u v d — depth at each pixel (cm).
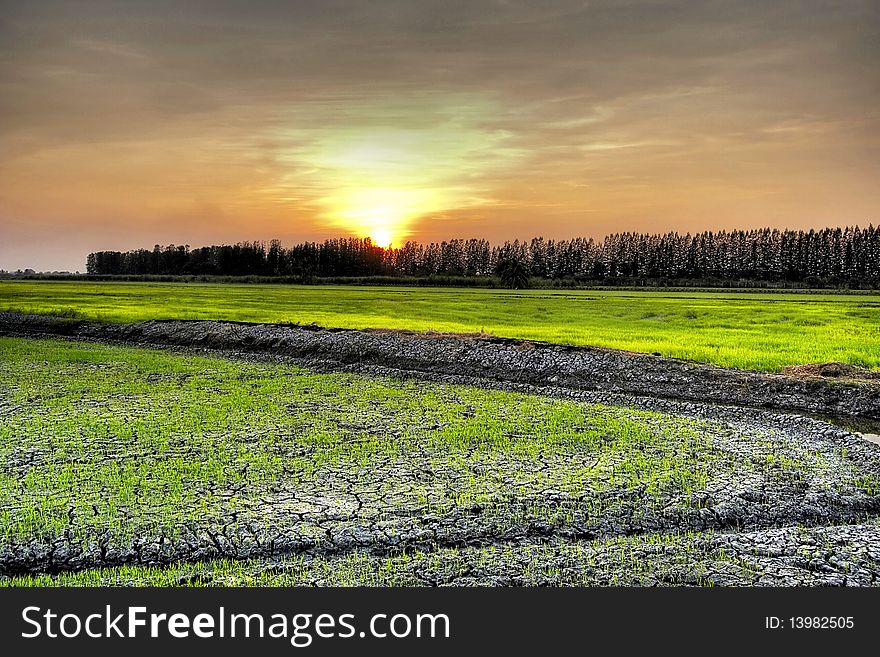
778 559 878
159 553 888
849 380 2120
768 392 2098
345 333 3164
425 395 2009
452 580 825
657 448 1416
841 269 15800
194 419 1609
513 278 12888
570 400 2050
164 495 1076
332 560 881
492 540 950
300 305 6078
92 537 920
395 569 850
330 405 1827
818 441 1553
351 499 1081
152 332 3456
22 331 3766
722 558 884
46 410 1688
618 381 2311
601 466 1277
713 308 6012
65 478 1139
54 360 2617
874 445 1507
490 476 1205
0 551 882
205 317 4381
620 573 839
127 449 1337
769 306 6284
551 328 4003
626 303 6856
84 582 820
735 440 1496
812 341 3244
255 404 1816
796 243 16488
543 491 1129
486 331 3731
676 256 17950
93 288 9288
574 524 1004
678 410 1902
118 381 2161
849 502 1129
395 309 5731
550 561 870
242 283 13488
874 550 908
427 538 946
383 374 2455
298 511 1024
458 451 1371
